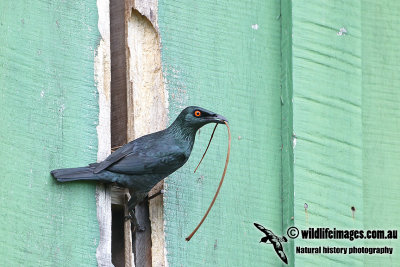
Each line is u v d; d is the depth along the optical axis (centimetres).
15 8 1102
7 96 1073
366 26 1298
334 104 1215
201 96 1184
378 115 1270
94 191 1092
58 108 1099
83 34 1134
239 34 1222
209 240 1138
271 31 1237
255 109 1203
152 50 1177
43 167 1073
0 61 1078
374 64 1287
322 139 1195
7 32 1090
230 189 1166
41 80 1098
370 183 1241
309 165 1180
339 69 1231
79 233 1070
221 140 1180
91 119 1115
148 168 1105
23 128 1073
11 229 1037
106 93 1131
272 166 1190
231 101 1196
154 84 1170
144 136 1137
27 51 1097
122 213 1145
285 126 1200
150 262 1112
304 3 1232
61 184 1076
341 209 1180
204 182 1159
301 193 1167
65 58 1117
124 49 1170
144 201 1139
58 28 1122
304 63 1212
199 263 1126
